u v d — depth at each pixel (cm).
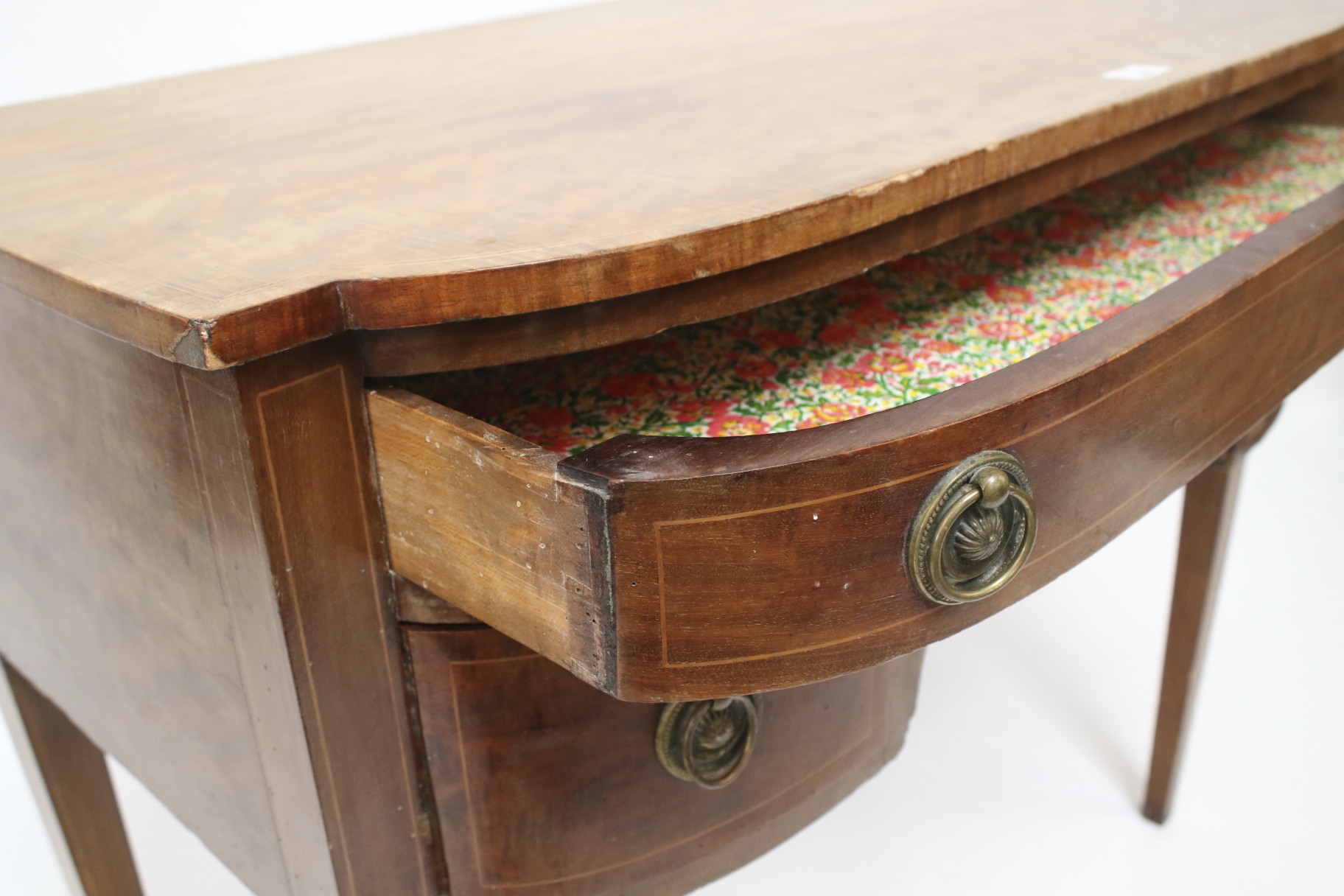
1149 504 65
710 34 108
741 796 72
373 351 54
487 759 64
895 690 81
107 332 51
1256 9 107
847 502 48
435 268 50
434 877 67
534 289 50
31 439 69
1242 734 134
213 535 56
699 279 57
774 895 114
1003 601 57
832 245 62
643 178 62
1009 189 71
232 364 47
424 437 53
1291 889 113
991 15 111
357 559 57
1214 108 88
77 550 70
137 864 121
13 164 74
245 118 84
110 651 73
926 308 79
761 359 73
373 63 103
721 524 47
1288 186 103
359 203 61
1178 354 61
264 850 68
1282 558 164
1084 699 142
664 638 49
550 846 68
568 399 68
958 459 50
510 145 71
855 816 125
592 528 47
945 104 75
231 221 59
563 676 63
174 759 73
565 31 115
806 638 51
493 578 53
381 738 62
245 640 58
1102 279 83
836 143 67
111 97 95
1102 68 84
